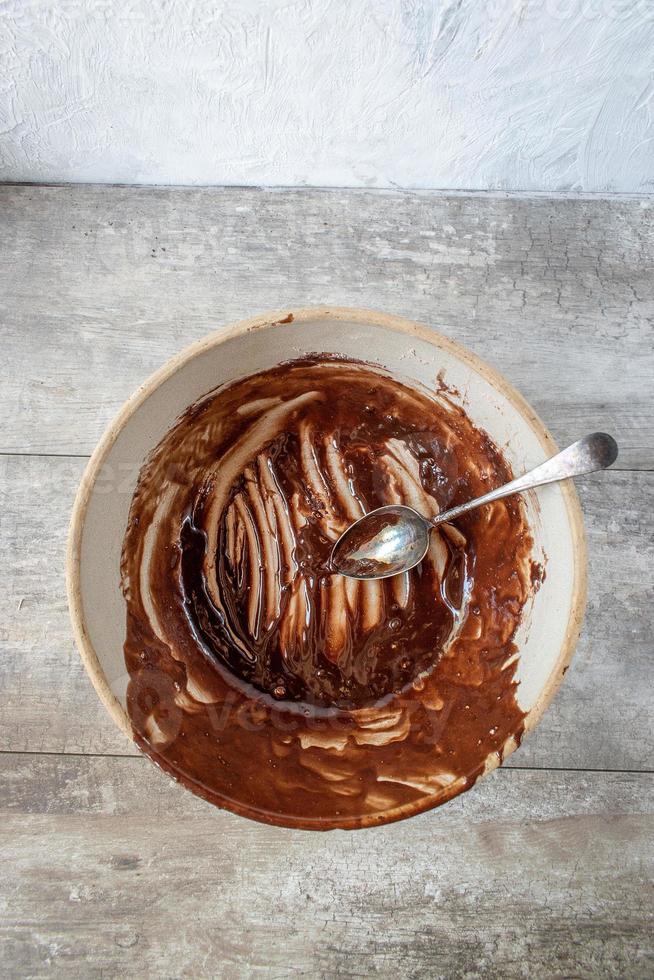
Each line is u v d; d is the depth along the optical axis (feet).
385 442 2.09
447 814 2.10
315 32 1.85
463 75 1.93
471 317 2.17
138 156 2.13
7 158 2.14
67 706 2.11
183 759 1.88
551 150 2.11
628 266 2.19
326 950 2.07
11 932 2.07
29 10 1.81
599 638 2.13
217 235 2.18
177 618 2.06
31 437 2.14
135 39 1.87
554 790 2.11
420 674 2.07
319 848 2.10
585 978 2.07
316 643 2.10
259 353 1.89
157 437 1.90
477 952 2.07
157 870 2.09
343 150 2.12
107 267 2.17
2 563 2.12
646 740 2.11
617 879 2.09
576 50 1.87
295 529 2.11
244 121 2.04
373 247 2.18
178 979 2.06
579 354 2.16
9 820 2.09
